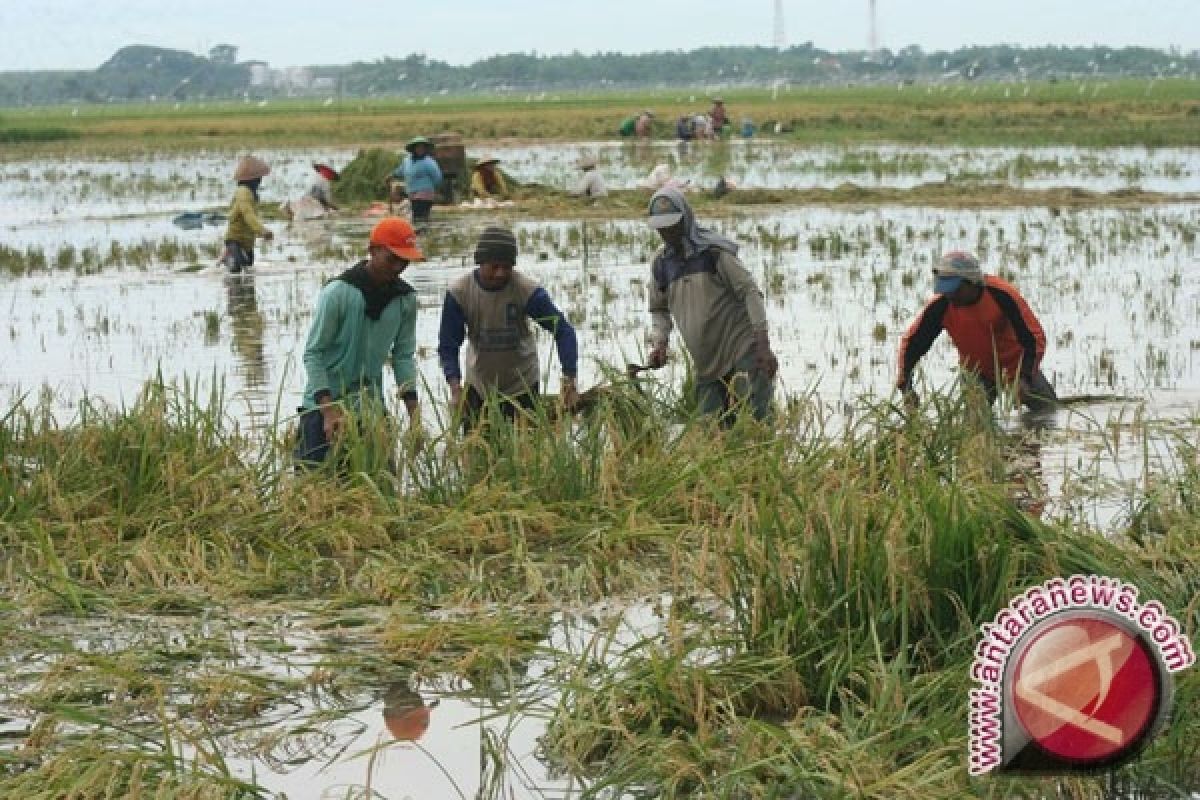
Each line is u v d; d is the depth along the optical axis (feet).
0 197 157.79
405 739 24.23
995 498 28.60
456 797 22.25
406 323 38.52
